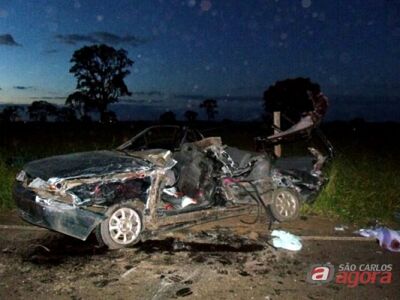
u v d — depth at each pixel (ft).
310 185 26.27
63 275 16.10
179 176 23.16
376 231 22.34
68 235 19.79
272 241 20.81
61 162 20.20
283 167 25.99
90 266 17.01
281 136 27.30
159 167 20.26
